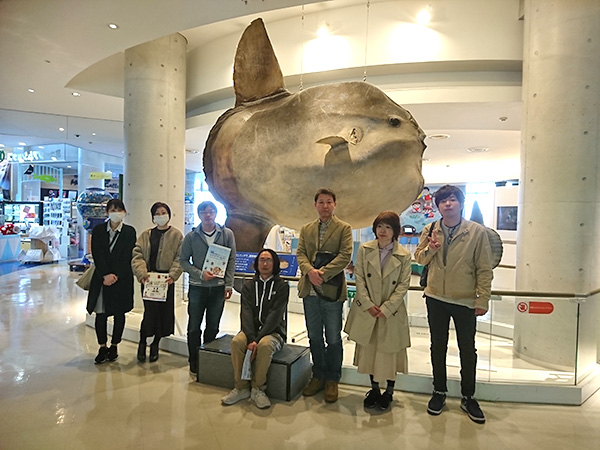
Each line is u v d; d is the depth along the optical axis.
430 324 3.03
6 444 2.41
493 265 2.91
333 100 4.04
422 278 3.20
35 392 3.15
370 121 3.85
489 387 3.16
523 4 4.70
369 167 3.74
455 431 2.67
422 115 5.62
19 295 6.96
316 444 2.47
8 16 4.16
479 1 4.87
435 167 11.52
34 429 2.59
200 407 2.94
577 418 2.89
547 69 3.78
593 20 3.61
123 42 4.74
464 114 5.54
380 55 5.13
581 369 3.33
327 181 3.88
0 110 8.24
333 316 3.05
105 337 3.82
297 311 3.80
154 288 3.72
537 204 3.85
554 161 3.73
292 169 4.02
